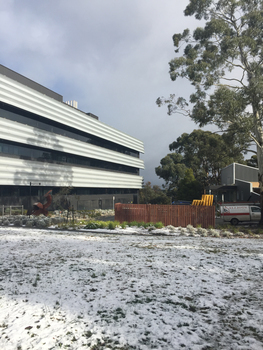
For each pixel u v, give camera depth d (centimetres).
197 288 536
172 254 877
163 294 502
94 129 5928
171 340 342
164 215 2230
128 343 334
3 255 851
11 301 470
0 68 3628
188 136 6366
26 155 4047
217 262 759
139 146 8662
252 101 2108
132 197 8000
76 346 328
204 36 2420
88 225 2052
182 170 7044
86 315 414
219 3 2338
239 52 2180
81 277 611
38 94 4181
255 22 2211
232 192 4397
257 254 886
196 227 2128
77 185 5212
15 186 3781
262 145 2264
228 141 2261
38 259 798
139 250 955
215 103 2217
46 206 3219
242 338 346
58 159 4800
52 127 4691
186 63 2428
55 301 470
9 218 2620
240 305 454
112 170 6981
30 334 356
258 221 2467
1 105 3603
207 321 397
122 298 482
